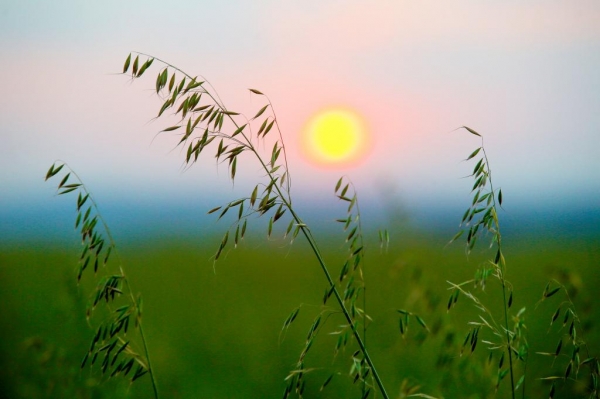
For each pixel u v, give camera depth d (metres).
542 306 2.26
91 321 2.20
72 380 2.14
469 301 2.06
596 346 1.87
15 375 2.17
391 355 2.23
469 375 1.91
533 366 2.10
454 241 1.85
